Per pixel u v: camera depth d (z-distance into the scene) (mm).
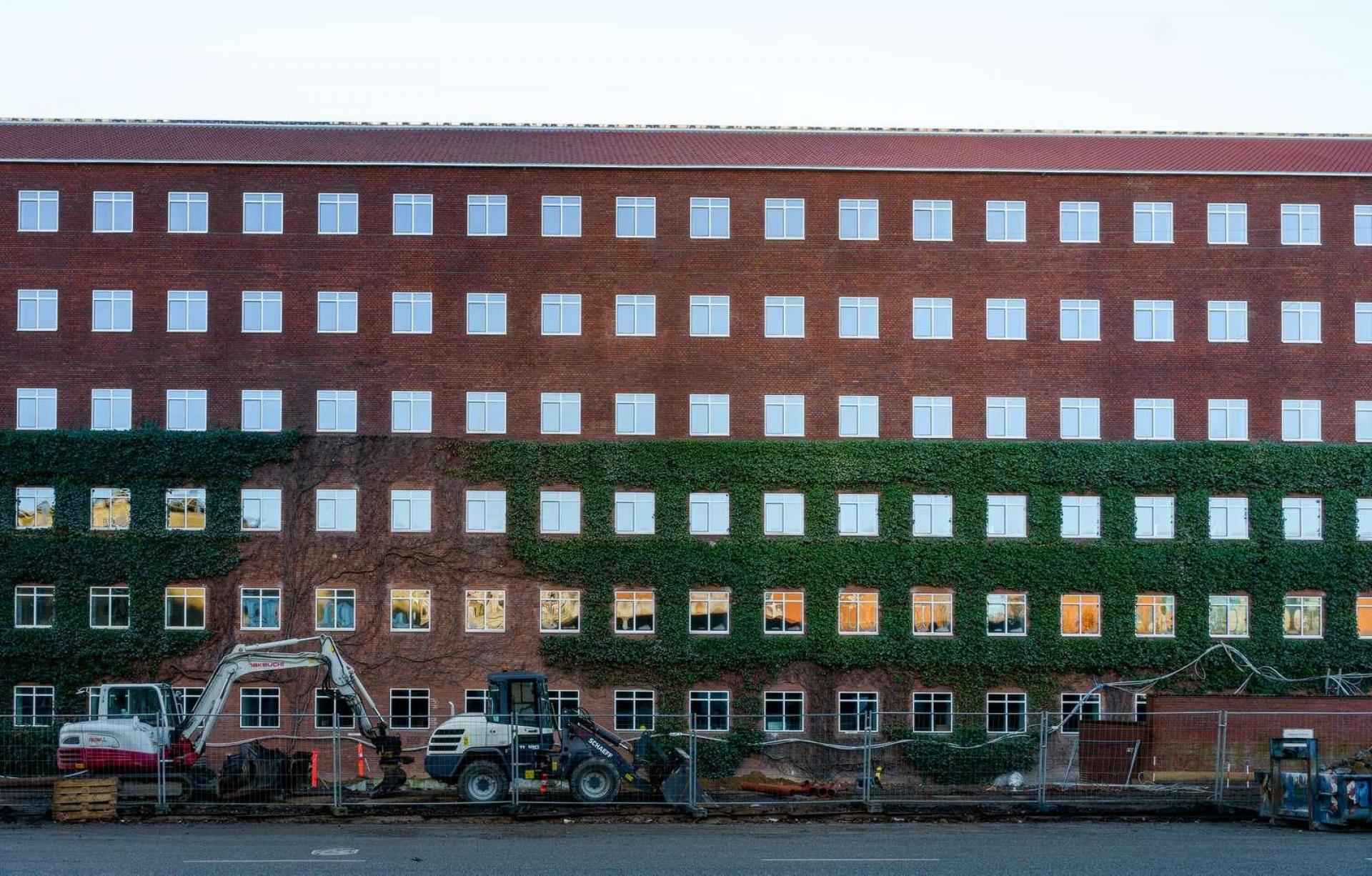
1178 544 53031
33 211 53438
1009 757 50906
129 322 53156
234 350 53219
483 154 55281
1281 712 44500
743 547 52469
